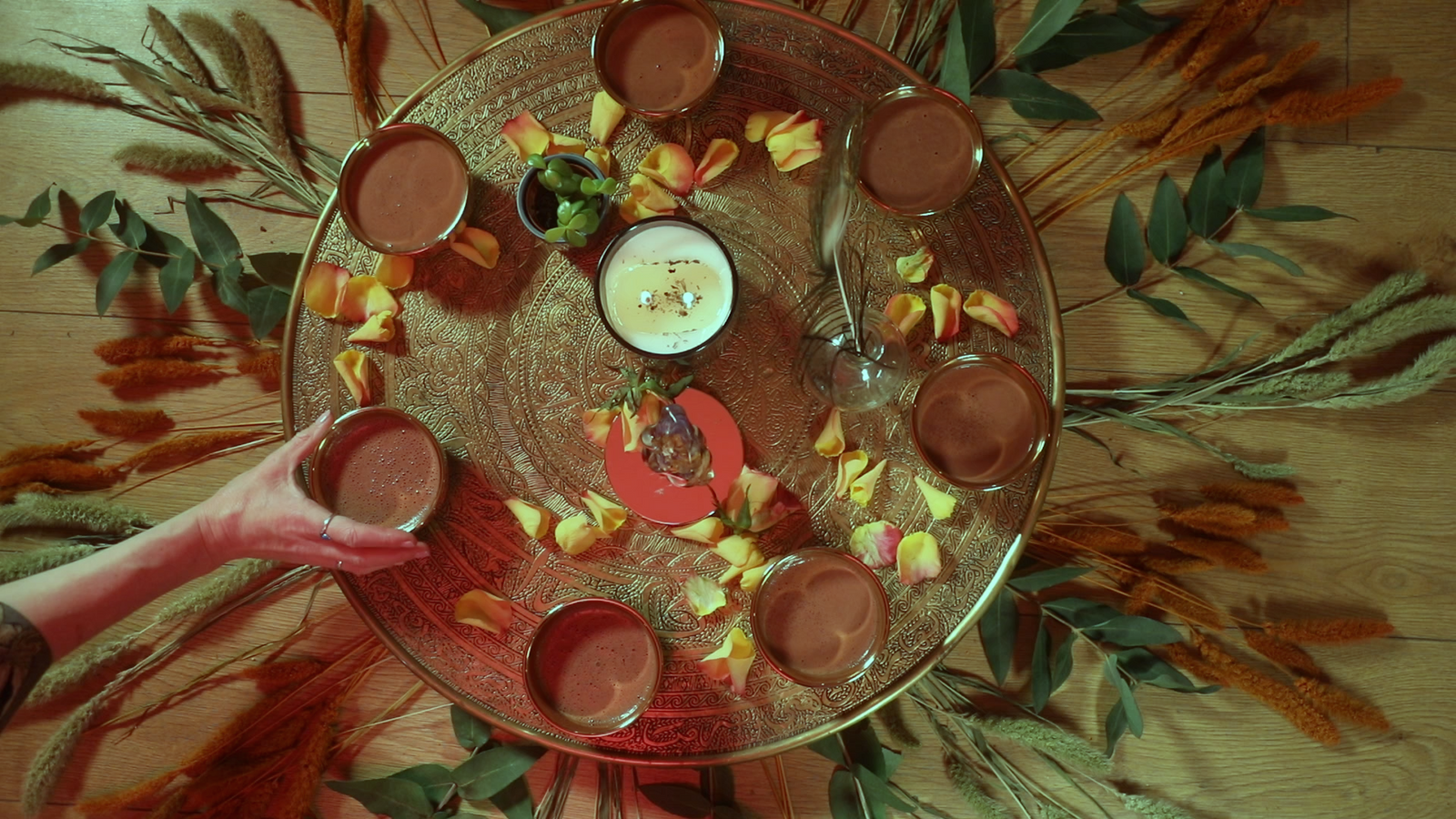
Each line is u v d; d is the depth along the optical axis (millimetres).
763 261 1061
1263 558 1272
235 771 1202
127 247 1232
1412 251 1261
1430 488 1262
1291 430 1267
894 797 1134
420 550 1006
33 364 1278
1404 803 1257
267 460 1014
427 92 1059
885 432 1052
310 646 1272
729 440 1051
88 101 1280
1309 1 1262
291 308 1055
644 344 1024
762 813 1259
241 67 1208
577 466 1058
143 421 1199
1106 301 1268
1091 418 1191
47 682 1151
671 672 1043
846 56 1049
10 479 1198
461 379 1061
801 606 1019
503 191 1062
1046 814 1167
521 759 1153
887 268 1054
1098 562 1246
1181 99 1264
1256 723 1267
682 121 1058
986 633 1172
